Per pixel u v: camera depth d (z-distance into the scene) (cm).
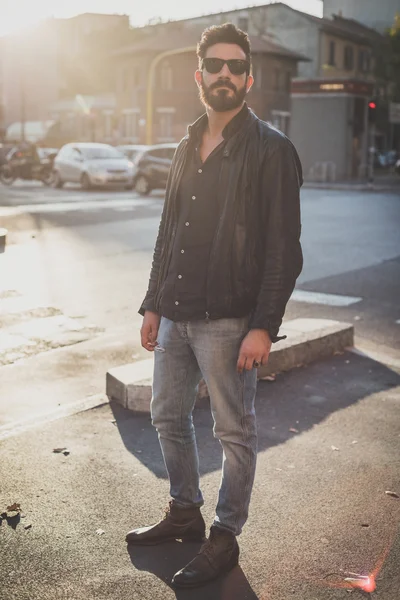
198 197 290
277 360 594
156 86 5359
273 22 5925
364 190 3150
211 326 291
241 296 286
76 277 1014
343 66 6059
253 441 304
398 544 337
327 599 295
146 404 500
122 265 1117
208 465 418
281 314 282
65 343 679
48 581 301
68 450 434
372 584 305
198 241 290
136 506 367
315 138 4028
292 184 283
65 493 379
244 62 279
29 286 941
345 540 339
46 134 6594
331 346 654
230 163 284
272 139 283
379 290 981
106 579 304
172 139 5400
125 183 2808
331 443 455
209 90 281
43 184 3203
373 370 613
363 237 1516
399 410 518
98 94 6556
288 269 281
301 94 4031
